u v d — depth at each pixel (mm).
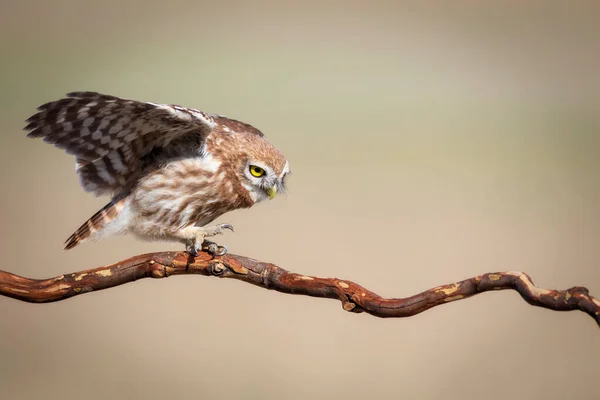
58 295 5383
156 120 5750
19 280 5387
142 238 6484
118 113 5586
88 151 5910
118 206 6305
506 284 4527
